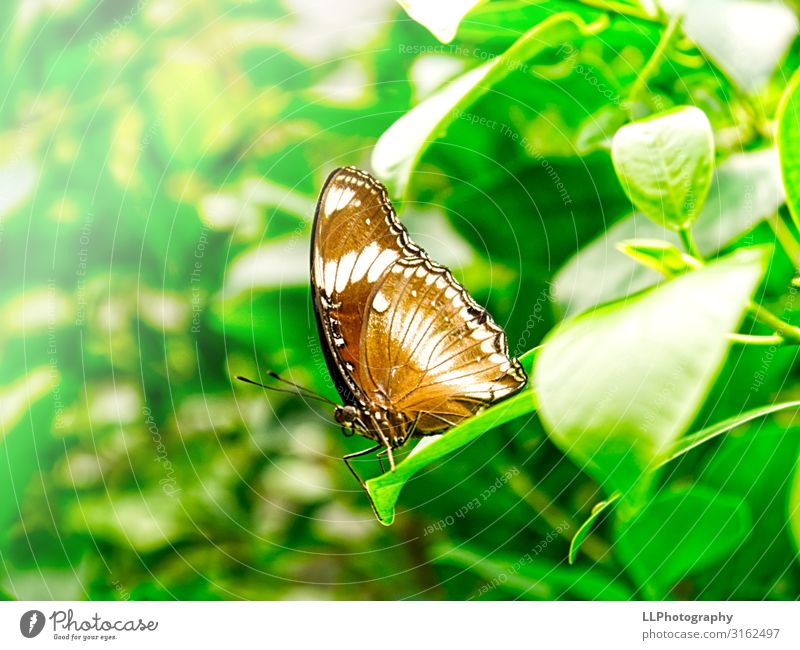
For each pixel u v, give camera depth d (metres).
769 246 0.40
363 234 0.45
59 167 0.47
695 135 0.42
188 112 0.47
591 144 0.45
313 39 0.47
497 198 0.46
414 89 0.46
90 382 0.47
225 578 0.47
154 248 0.47
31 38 0.48
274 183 0.47
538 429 0.46
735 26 0.44
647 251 0.42
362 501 0.47
